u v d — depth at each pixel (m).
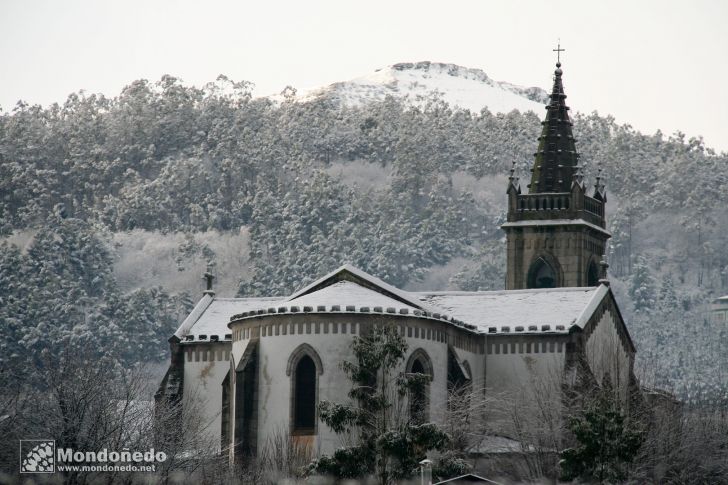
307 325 197.75
